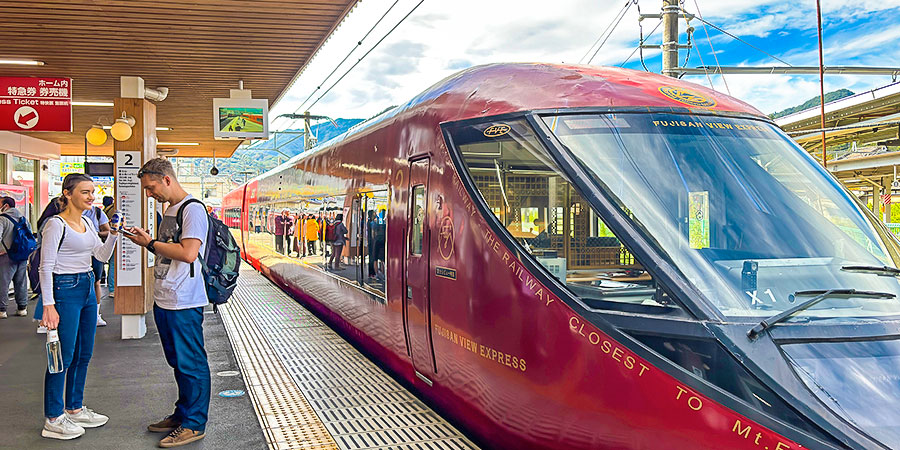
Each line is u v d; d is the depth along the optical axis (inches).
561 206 159.2
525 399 163.2
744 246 146.0
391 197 258.2
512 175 174.9
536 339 158.6
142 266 340.8
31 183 705.0
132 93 358.0
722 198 152.6
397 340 251.1
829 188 165.8
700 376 128.7
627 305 143.5
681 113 169.5
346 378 261.0
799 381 122.1
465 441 190.4
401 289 242.7
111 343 330.3
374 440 191.9
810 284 140.6
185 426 192.7
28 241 408.2
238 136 420.5
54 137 695.7
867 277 144.8
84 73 375.2
